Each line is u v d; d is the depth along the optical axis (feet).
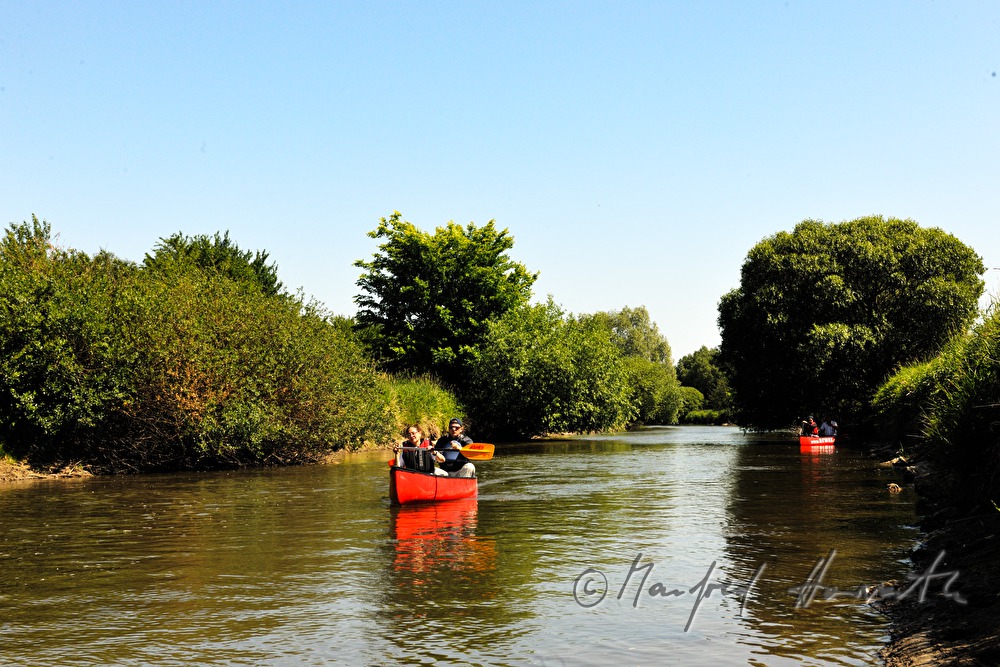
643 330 401.70
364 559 34.09
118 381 74.33
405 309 180.04
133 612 25.85
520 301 183.01
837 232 147.02
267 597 27.68
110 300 77.87
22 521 45.44
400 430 119.34
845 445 122.31
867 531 39.88
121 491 60.90
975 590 25.21
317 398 88.94
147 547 37.09
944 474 43.57
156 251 146.92
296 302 96.02
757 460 92.53
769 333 141.28
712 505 51.01
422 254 176.76
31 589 29.01
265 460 85.76
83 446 76.38
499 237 185.78
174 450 80.84
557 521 44.70
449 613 25.66
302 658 21.38
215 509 50.31
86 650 22.08
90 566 32.94
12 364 70.33
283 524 43.98
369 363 110.11
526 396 152.97
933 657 20.25
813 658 21.02
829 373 136.87
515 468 82.48
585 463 89.66
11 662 21.15
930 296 133.18
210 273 98.37
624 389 165.68
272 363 84.94
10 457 71.97
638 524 43.34
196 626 24.27
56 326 72.23
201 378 78.89
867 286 140.05
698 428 258.98
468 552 35.58
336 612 25.76
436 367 174.40
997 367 38.52
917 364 97.35
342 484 65.87
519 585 29.30
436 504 52.42
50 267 78.28
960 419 38.99
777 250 148.36
